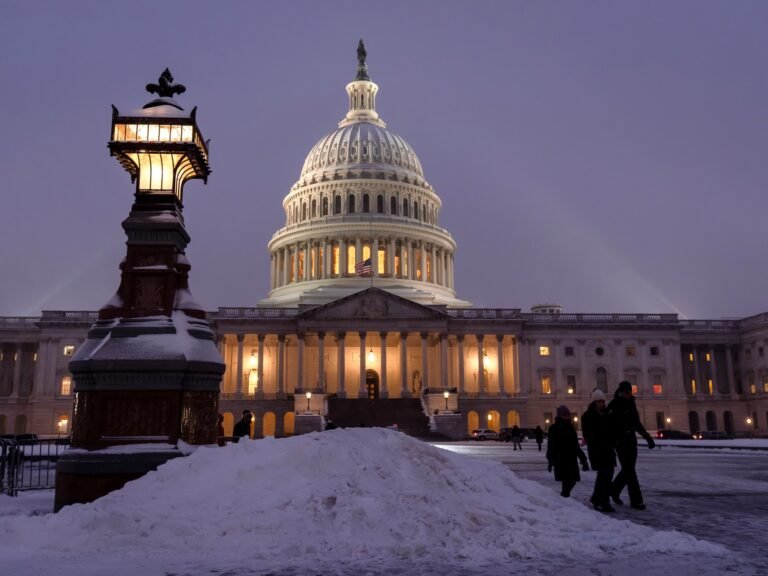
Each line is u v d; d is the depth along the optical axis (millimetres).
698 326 106500
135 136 16562
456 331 96812
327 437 14406
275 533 10695
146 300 15641
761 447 51000
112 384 14719
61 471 14453
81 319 96938
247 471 12547
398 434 15391
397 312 93625
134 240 16047
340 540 10523
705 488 21000
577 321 101312
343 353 92438
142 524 10859
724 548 10766
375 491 12328
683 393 100750
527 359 100188
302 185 120188
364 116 133000
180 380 14852
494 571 9320
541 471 29250
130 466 14148
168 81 18078
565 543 10688
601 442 15234
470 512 11891
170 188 16594
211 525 10906
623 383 15727
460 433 78250
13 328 98875
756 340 102750
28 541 10484
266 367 98562
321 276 112000
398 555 10109
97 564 9523
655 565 9688
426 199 122125
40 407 94312
